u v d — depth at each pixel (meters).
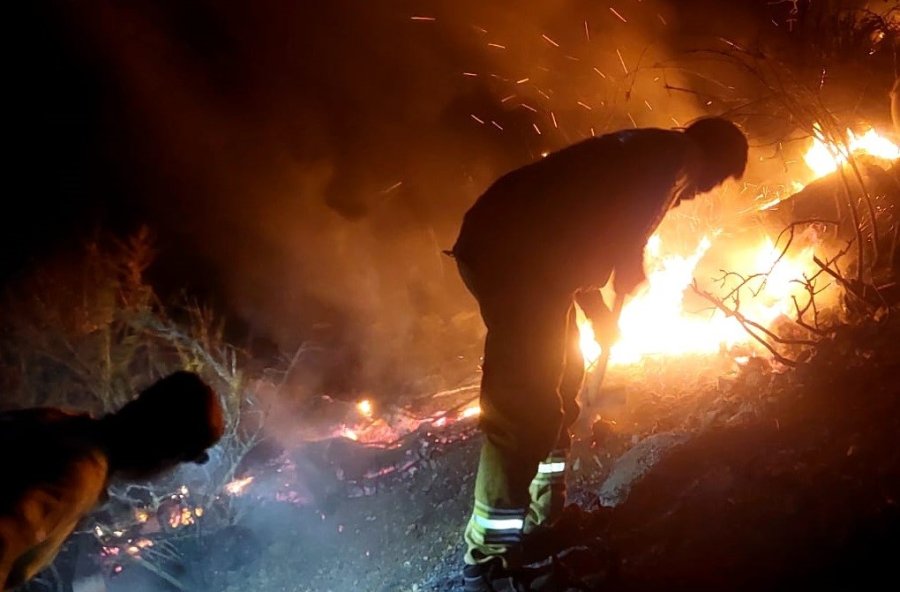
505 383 3.43
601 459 4.56
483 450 3.58
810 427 3.60
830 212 5.08
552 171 3.44
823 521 3.10
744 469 3.53
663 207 3.48
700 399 4.52
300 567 4.91
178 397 2.71
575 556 3.50
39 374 5.44
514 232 3.41
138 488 5.34
